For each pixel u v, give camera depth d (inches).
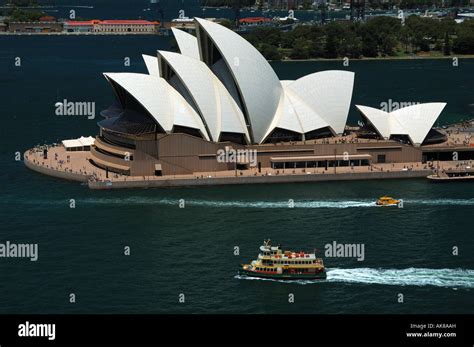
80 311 4360.2
